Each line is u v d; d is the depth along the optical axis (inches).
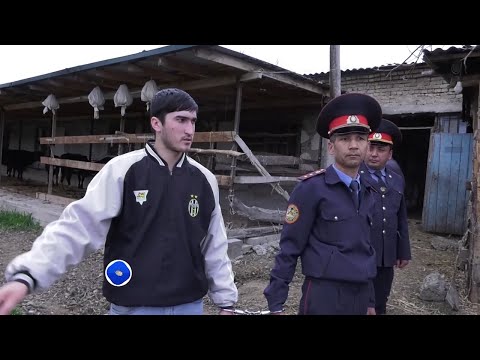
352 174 83.4
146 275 66.5
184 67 229.1
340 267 78.0
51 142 351.9
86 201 63.7
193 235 70.7
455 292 170.7
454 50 174.1
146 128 423.2
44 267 57.5
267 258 230.2
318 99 295.3
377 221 114.3
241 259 226.7
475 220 173.2
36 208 317.1
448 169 309.9
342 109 82.8
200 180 73.4
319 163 307.3
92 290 178.5
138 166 68.1
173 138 68.9
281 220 259.1
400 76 332.2
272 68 238.5
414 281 197.2
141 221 66.8
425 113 326.6
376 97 348.5
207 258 76.1
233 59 218.2
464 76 195.8
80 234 62.3
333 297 78.6
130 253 66.6
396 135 118.3
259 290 181.0
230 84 246.1
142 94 253.3
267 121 355.6
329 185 81.8
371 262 81.0
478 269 169.8
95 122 494.9
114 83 295.0
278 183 245.3
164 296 67.1
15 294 53.7
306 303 81.4
